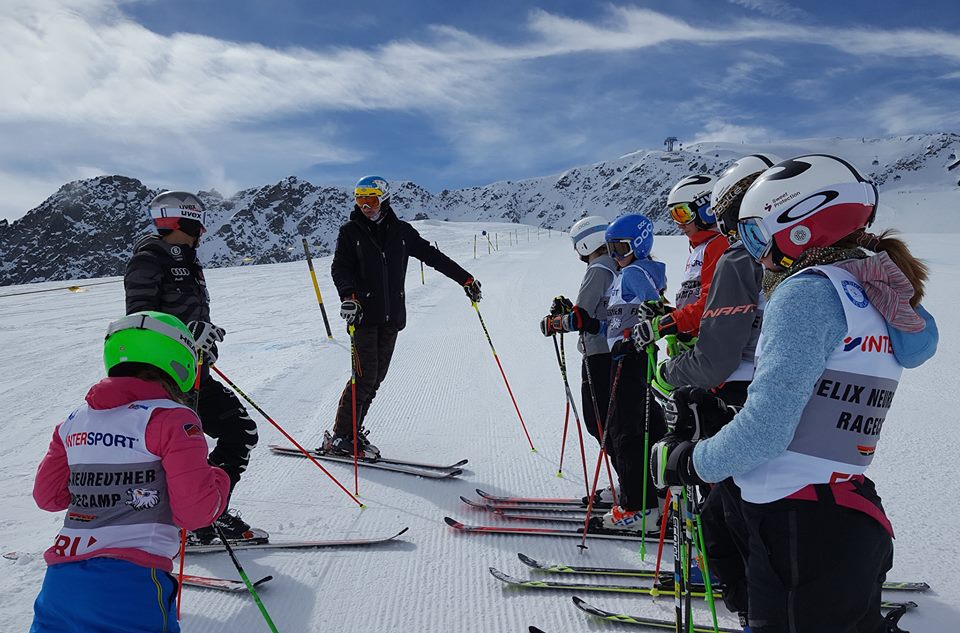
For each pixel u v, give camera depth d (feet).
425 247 15.83
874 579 5.37
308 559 10.59
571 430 16.94
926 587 9.07
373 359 14.88
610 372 11.59
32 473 15.24
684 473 5.91
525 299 42.52
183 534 8.02
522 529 11.35
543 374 23.20
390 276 14.83
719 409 6.36
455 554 10.71
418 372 23.81
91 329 40.22
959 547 10.28
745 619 7.17
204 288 10.75
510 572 10.11
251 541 10.95
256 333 34.73
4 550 10.95
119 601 5.76
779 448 5.03
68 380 25.90
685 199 9.11
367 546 11.00
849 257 5.40
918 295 5.47
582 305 11.49
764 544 5.52
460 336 30.66
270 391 20.93
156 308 10.03
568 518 11.72
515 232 181.47
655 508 10.84
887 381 5.36
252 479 13.96
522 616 8.93
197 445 6.22
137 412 6.16
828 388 5.20
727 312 7.47
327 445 15.15
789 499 5.34
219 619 8.94
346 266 14.44
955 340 24.95
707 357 7.58
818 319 5.04
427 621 8.88
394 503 12.74
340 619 8.95
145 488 6.10
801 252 5.50
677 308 9.46
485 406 19.35
